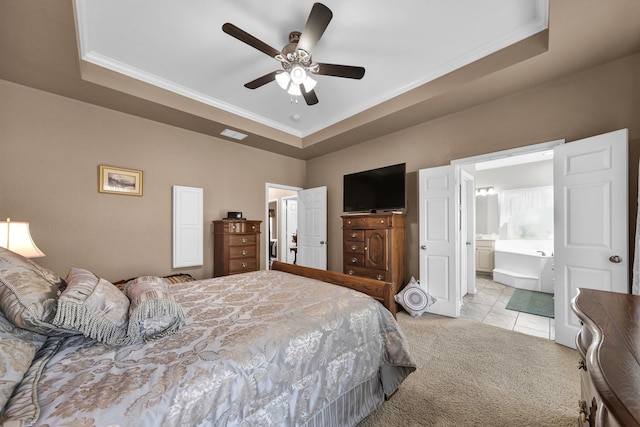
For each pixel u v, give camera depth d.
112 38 2.19
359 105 3.46
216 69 2.65
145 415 0.75
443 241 3.26
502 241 6.12
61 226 2.71
